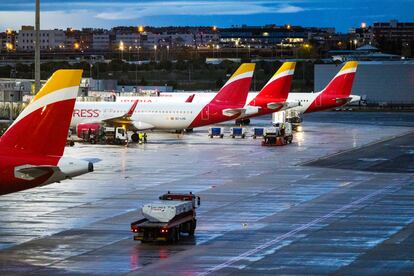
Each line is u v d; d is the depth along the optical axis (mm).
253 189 95125
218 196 89562
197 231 70500
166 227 64875
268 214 78625
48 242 65812
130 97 197000
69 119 59812
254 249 63625
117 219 75625
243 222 74500
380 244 65375
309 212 79750
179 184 98938
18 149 59188
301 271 56875
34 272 56594
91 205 83062
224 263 59125
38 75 112562
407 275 56000
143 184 98625
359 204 84625
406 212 79875
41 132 59438
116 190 93375
